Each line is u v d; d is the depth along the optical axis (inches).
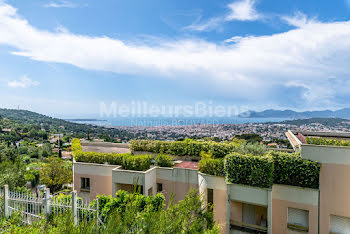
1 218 432.8
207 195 560.4
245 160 486.3
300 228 465.1
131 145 797.2
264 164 467.8
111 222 283.3
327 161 445.7
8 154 1766.7
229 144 668.1
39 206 416.2
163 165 651.5
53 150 3368.6
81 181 700.0
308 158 464.1
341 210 429.4
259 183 470.9
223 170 534.6
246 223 485.4
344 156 430.3
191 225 320.8
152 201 474.9
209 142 703.1
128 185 629.6
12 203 450.0
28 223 410.6
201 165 567.8
